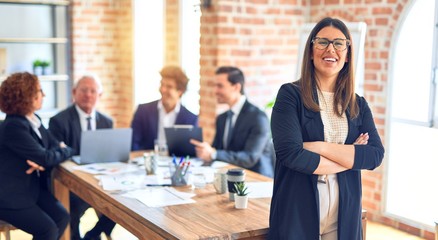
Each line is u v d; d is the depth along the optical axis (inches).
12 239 180.5
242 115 166.7
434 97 179.5
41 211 143.1
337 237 101.7
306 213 100.0
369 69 194.9
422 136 185.9
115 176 141.6
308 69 102.8
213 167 151.9
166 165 155.3
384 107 191.6
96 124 176.2
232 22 209.6
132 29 275.9
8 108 143.6
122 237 181.9
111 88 290.7
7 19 267.4
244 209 114.7
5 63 267.3
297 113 102.1
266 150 171.5
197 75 254.2
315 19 218.4
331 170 100.0
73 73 279.3
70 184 147.0
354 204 102.7
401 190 192.4
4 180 140.5
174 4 253.4
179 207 115.5
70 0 275.6
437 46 176.7
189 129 161.0
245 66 214.2
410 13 183.5
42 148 145.2
